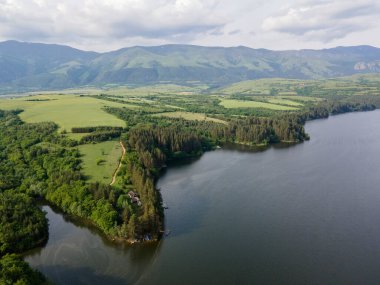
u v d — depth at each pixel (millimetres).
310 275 124000
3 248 135000
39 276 114250
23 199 167125
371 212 168500
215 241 145375
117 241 144250
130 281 121625
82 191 168375
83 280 121938
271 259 133125
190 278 123125
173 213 170875
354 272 125250
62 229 154750
